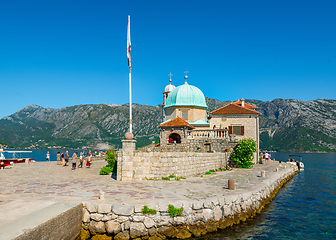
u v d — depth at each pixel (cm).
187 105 4453
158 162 2031
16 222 857
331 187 2881
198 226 1267
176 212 1220
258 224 1502
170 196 1412
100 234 1172
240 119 4056
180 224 1228
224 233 1329
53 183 1839
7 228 794
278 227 1466
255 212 1638
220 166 3030
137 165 2019
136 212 1181
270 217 1647
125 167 1989
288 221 1577
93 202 1209
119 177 2059
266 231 1397
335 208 1908
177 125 3594
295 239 1307
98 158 4903
